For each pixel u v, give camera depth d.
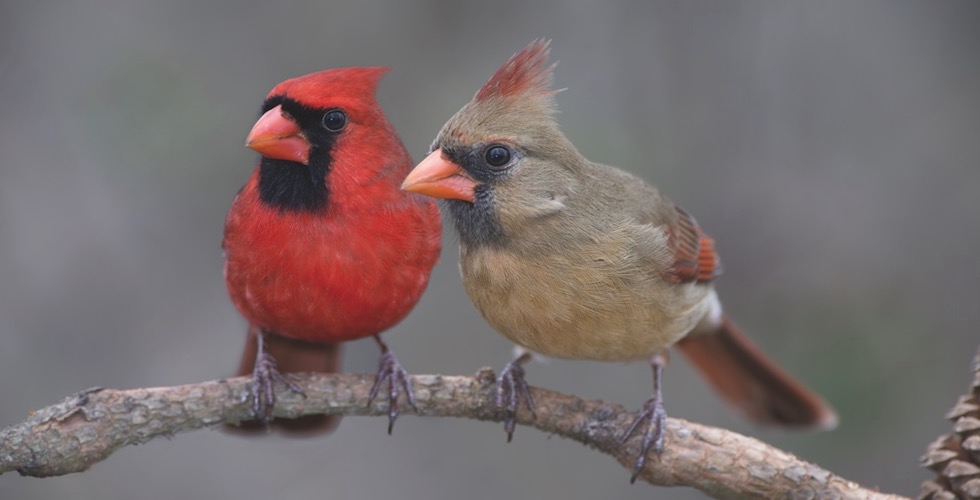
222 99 10.92
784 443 10.96
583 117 11.19
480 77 11.35
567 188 7.91
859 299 11.07
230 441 11.62
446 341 11.52
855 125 11.60
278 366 8.86
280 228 7.78
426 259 8.11
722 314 9.64
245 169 10.86
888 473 10.72
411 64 11.35
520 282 7.82
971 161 11.52
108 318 11.02
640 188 8.55
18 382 10.78
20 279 10.84
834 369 10.80
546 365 11.81
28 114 10.80
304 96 7.72
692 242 8.66
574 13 11.48
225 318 11.22
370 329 8.22
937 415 10.70
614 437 7.87
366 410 7.98
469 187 7.79
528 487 11.70
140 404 7.42
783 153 11.40
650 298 7.98
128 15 11.02
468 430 11.81
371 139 7.86
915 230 11.36
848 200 11.41
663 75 11.31
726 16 11.30
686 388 11.71
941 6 11.57
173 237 11.17
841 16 11.54
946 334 10.95
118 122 10.66
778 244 11.23
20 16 10.82
